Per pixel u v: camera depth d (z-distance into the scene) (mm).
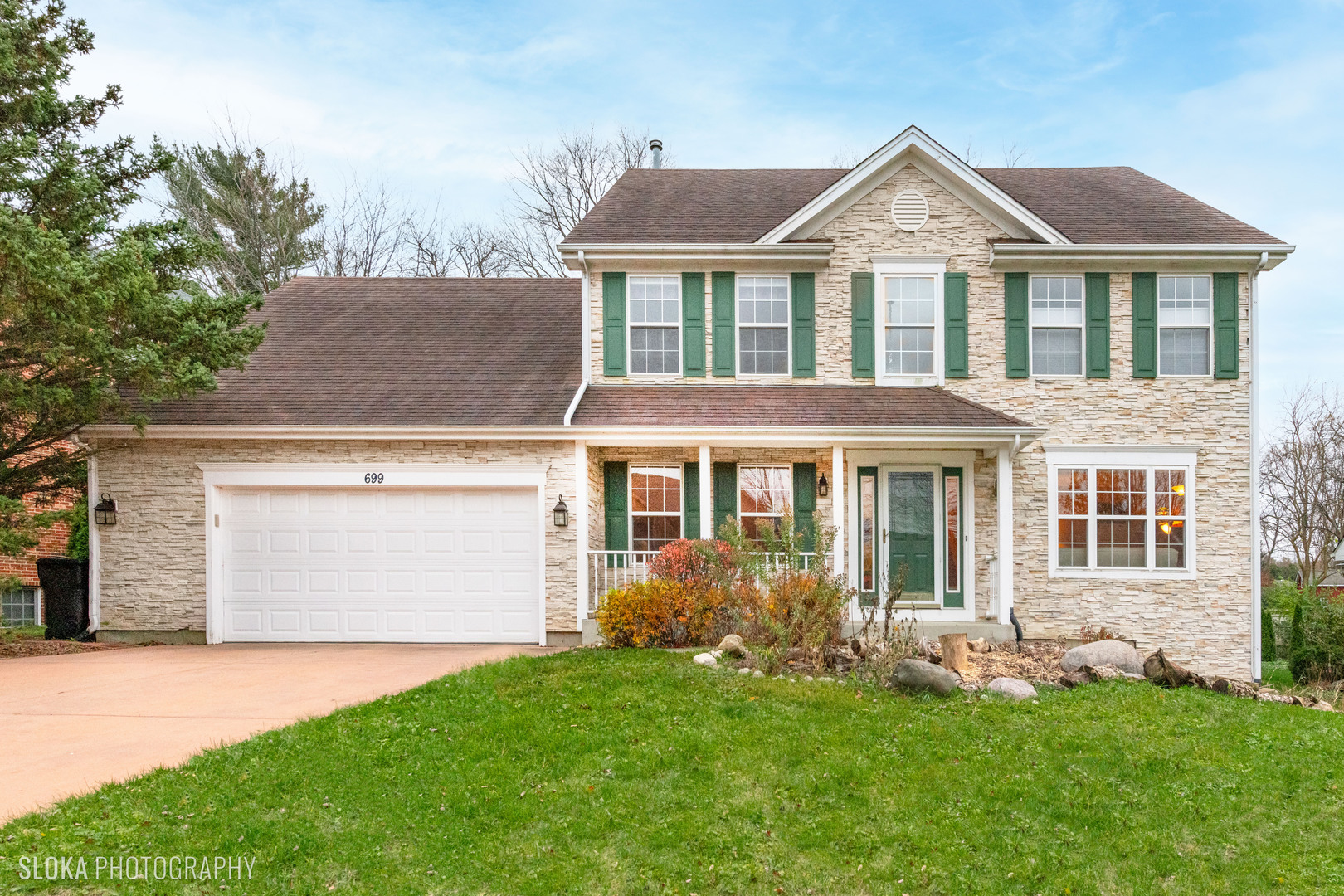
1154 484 14375
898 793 6566
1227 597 14164
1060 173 18000
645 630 11461
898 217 14859
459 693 8594
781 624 10508
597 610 11883
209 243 13031
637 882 5348
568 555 13523
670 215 16062
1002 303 14688
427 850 5508
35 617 18062
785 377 14859
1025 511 14344
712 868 5520
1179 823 6250
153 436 13539
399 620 13719
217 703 8492
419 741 7137
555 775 6637
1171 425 14430
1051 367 14664
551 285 19031
